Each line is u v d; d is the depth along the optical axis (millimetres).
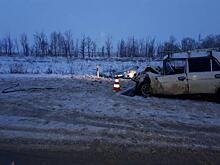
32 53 70250
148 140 5855
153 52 69438
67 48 71438
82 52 71938
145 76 11492
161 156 5070
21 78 19219
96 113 8086
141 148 5422
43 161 4816
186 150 5359
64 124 6906
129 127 6730
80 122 7113
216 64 10477
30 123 6980
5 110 8422
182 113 8266
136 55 73750
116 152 5215
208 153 5234
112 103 9570
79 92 12156
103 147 5441
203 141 5848
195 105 9508
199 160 4930
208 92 10422
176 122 7250
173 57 11078
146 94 11312
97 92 12219
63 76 22125
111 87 14148
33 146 5465
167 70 11148
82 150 5285
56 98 10516
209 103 9930
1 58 53625
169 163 4793
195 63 10680
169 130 6551
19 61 46719
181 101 10250
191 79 10555
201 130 6598
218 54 10617
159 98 10836
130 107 8961
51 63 44969
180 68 10906
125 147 5461
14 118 7469
